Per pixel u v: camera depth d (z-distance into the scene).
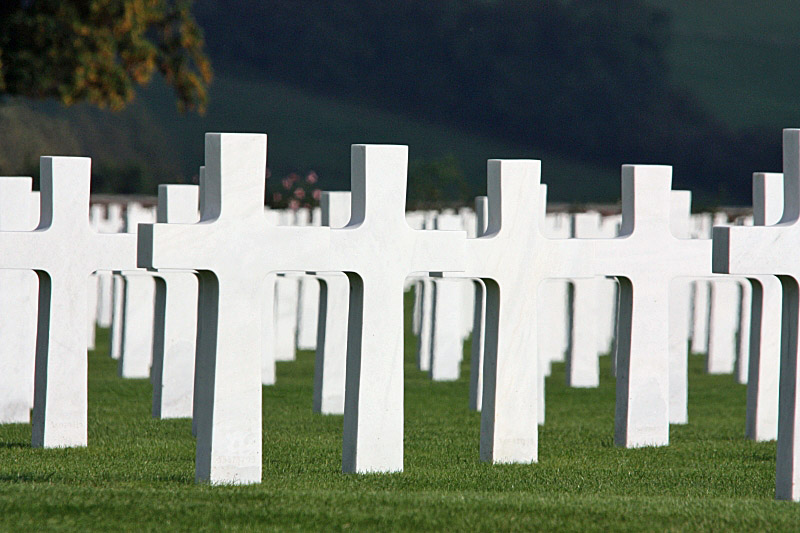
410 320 52.38
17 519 14.23
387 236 18.11
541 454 21.34
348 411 18.34
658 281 22.16
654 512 15.09
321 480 17.55
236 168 16.72
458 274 19.28
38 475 17.91
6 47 64.06
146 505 14.91
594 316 33.22
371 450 18.28
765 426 23.80
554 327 39.91
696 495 17.50
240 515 14.50
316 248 17.42
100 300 47.53
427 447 22.11
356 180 18.14
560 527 14.27
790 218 16.66
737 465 20.50
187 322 25.44
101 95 67.81
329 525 14.16
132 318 32.66
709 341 37.09
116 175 119.38
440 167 97.50
